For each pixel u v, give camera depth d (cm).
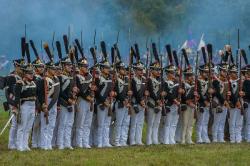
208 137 4234
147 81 3941
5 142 3850
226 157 3309
